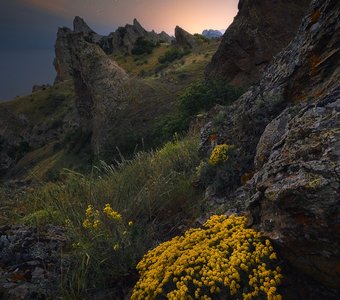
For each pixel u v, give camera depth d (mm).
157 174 7902
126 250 4992
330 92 4637
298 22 20984
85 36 151250
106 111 50469
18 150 102188
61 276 4602
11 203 7652
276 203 3830
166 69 88188
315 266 3629
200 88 21578
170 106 46438
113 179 7852
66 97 117625
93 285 4551
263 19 21844
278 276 3656
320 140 3996
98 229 5227
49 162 60375
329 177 3484
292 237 3674
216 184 6754
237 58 23594
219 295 3748
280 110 6926
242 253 3869
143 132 37969
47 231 5773
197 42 105250
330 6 6664
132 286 4676
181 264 3996
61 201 6832
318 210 3412
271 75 7949
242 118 7758
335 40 6344
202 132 9258
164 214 6691
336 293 3723
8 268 4930
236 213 5383
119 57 122812
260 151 5953
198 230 4805
